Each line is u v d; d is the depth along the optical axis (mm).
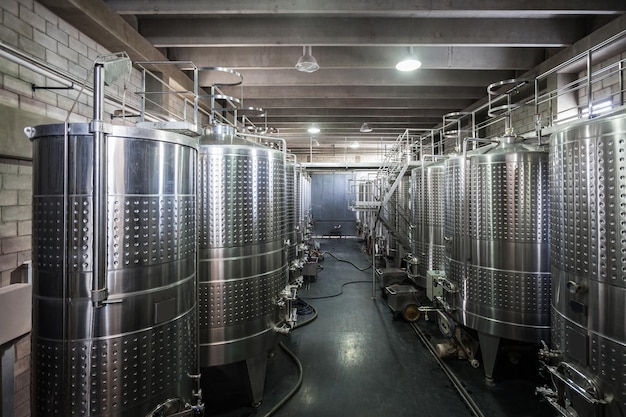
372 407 2742
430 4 2898
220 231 2512
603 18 3281
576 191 1751
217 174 2504
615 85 3412
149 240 1507
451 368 3369
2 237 2000
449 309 3428
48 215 1400
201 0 2854
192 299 1806
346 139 10297
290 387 3047
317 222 14883
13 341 1963
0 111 1845
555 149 1946
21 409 2090
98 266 1343
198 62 4137
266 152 2750
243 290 2605
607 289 1579
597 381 1624
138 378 1479
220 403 2797
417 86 5492
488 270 2949
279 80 4805
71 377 1382
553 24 3486
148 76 3764
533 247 2752
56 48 2443
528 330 2777
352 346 3941
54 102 2361
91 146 1356
